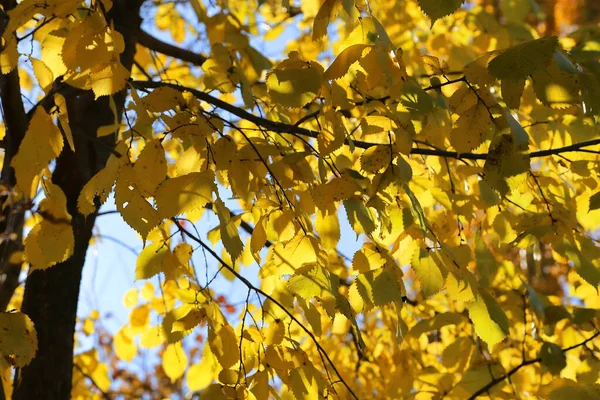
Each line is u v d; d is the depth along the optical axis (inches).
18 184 60.4
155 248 69.6
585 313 83.3
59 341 85.7
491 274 73.3
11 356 59.7
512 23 99.3
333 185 65.8
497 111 65.6
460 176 87.9
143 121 62.4
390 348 104.0
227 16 92.2
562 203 82.4
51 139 60.7
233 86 77.9
